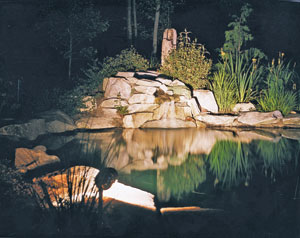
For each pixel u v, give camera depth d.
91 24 12.60
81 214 3.15
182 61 9.67
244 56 11.81
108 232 2.84
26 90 9.42
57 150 5.84
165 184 4.22
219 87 9.32
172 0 14.27
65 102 8.66
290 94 9.34
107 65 9.94
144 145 6.48
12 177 4.28
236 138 7.28
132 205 3.48
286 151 6.14
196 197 3.78
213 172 4.81
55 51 14.50
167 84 9.26
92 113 8.66
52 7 12.05
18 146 5.98
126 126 8.40
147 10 13.95
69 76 12.22
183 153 5.93
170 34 10.62
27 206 3.35
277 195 3.83
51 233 2.81
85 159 5.30
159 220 3.13
